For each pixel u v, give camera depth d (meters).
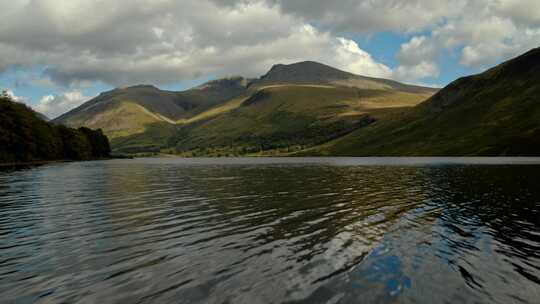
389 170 96.19
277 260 19.73
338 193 47.44
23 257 20.36
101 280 16.92
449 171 88.38
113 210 35.16
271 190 51.59
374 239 24.20
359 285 16.44
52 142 175.62
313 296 15.27
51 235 25.30
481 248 22.17
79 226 28.12
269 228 27.34
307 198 42.97
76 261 19.62
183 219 30.75
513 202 39.12
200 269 18.34
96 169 112.94
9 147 143.38
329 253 21.05
